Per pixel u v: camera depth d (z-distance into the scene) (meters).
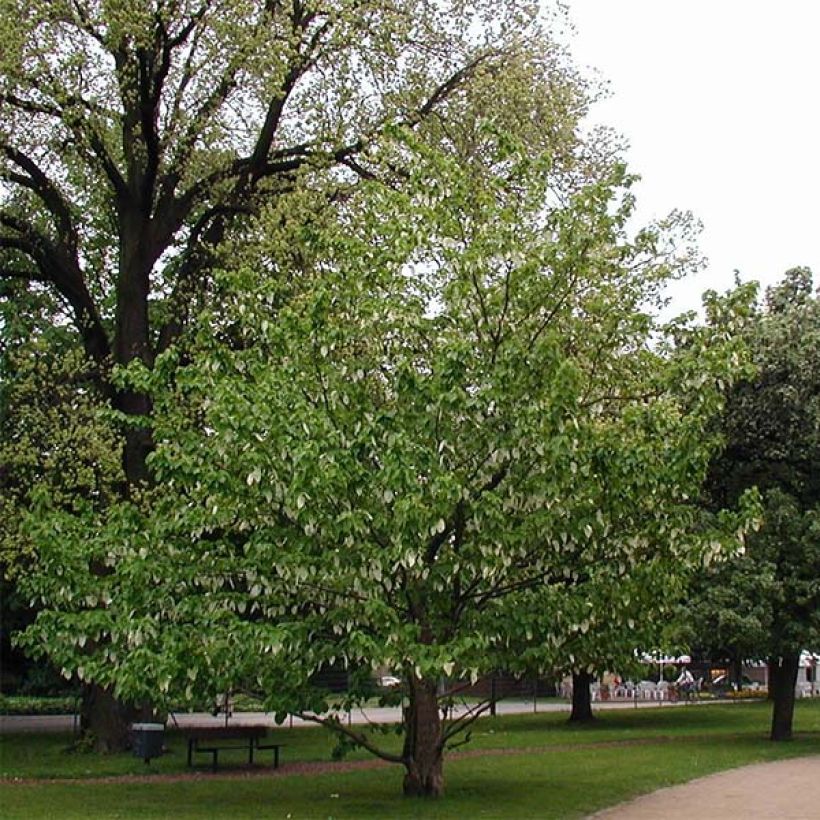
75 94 20.62
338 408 13.39
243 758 21.38
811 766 19.94
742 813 13.84
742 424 24.00
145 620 12.50
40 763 20.33
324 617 13.09
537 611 13.24
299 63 21.19
